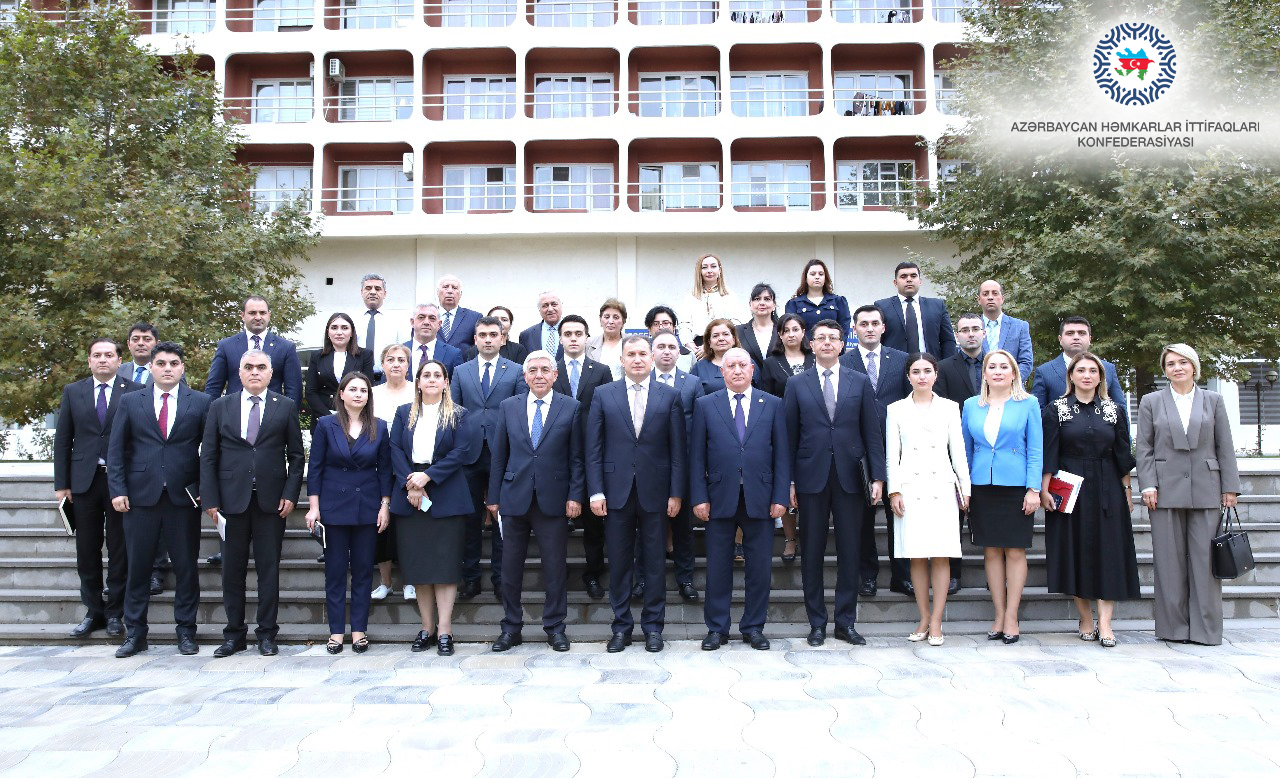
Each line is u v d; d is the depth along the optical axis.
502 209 22.33
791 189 22.22
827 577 6.59
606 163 22.36
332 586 5.64
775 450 5.63
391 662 5.31
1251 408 21.42
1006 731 3.79
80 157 14.22
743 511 5.60
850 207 22.02
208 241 14.09
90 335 12.96
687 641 5.80
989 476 5.61
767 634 5.94
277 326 15.11
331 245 21.36
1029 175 14.15
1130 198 12.36
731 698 4.37
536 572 6.59
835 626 5.77
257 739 3.82
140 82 15.70
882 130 20.86
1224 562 5.37
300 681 4.86
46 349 13.62
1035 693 4.39
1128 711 4.05
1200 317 13.04
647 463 5.57
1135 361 13.38
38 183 13.32
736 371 5.62
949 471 5.61
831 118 20.91
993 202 14.72
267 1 22.69
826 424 5.69
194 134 15.36
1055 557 5.63
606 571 6.55
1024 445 5.62
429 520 5.57
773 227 20.62
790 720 3.99
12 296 13.31
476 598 6.27
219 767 3.48
